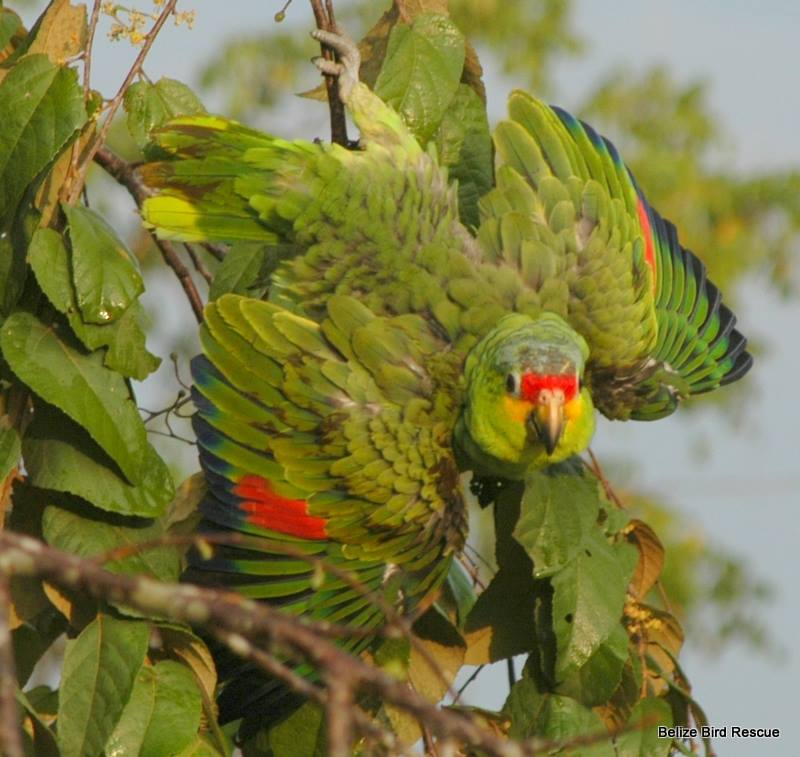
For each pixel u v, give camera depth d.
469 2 17.62
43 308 7.36
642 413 9.61
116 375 7.30
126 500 7.20
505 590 8.15
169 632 7.24
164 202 8.77
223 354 8.30
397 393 8.53
